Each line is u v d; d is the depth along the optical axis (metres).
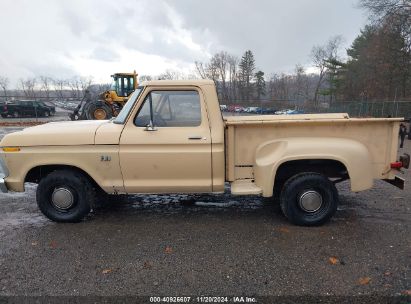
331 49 66.12
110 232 4.07
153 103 4.06
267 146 4.05
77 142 4.06
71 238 3.92
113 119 4.61
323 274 3.05
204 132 4.00
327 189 4.06
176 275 3.07
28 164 4.15
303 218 4.11
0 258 3.44
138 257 3.42
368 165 3.97
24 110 30.30
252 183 4.18
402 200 5.21
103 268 3.21
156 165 4.04
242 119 4.59
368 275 3.03
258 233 3.98
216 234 3.97
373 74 36.09
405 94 32.28
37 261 3.37
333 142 3.96
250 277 3.02
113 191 4.18
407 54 29.91
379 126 4.03
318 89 66.88
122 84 21.56
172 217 4.56
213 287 2.88
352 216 4.51
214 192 4.20
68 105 51.28
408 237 3.82
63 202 4.31
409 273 3.05
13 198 5.65
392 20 28.50
